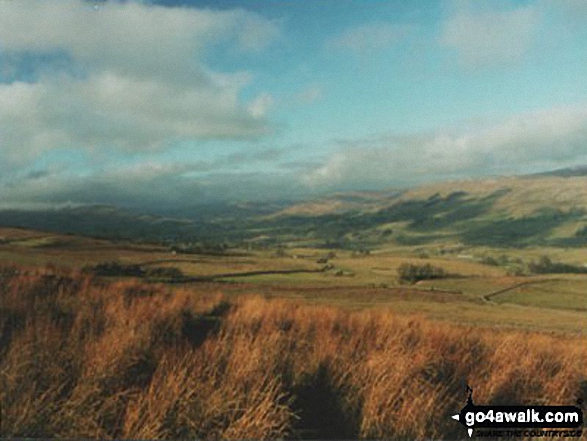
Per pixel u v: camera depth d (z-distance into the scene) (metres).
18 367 5.12
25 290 9.16
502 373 6.98
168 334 7.81
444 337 8.91
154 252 123.88
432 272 122.81
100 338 6.36
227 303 11.48
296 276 114.88
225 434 4.74
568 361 8.05
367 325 9.72
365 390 5.94
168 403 4.89
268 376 6.13
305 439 5.07
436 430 5.52
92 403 4.91
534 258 190.38
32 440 4.41
